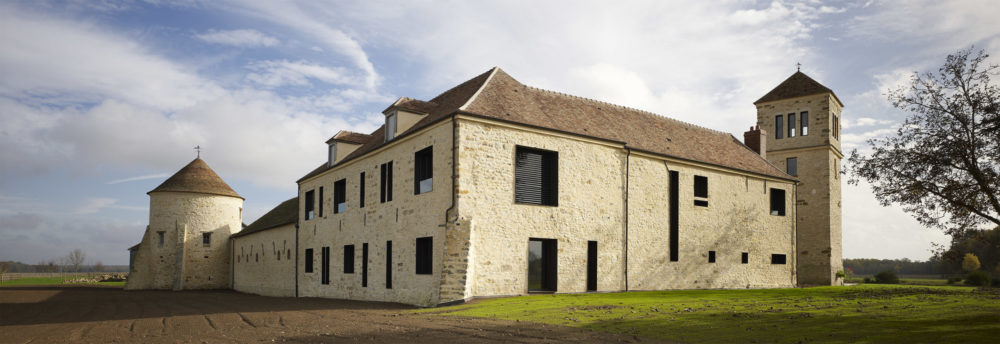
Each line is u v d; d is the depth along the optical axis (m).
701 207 23.53
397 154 20.56
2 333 12.02
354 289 22.84
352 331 10.70
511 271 17.75
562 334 9.70
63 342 10.41
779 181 26.97
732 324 10.47
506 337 9.44
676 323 10.79
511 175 18.11
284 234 31.34
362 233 22.62
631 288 20.66
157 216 41.34
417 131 19.02
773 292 19.92
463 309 14.36
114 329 12.41
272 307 17.84
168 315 15.59
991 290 20.16
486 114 17.89
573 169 19.58
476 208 17.17
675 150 23.52
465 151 17.19
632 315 12.13
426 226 18.28
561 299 16.23
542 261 18.83
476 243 17.02
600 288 19.72
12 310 19.06
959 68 11.09
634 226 21.11
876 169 11.78
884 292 19.03
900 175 11.39
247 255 38.22
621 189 20.92
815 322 10.37
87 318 15.41
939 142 10.97
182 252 40.75
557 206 18.97
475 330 10.35
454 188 16.89
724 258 24.05
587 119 21.61
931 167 11.05
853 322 10.16
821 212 30.94
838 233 31.72
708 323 10.68
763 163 27.95
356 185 23.59
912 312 11.49
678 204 22.67
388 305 18.16
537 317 12.07
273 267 32.62
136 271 40.69
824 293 18.91
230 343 9.62
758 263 25.41
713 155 25.34
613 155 20.86
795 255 27.22
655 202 21.97
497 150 17.89
